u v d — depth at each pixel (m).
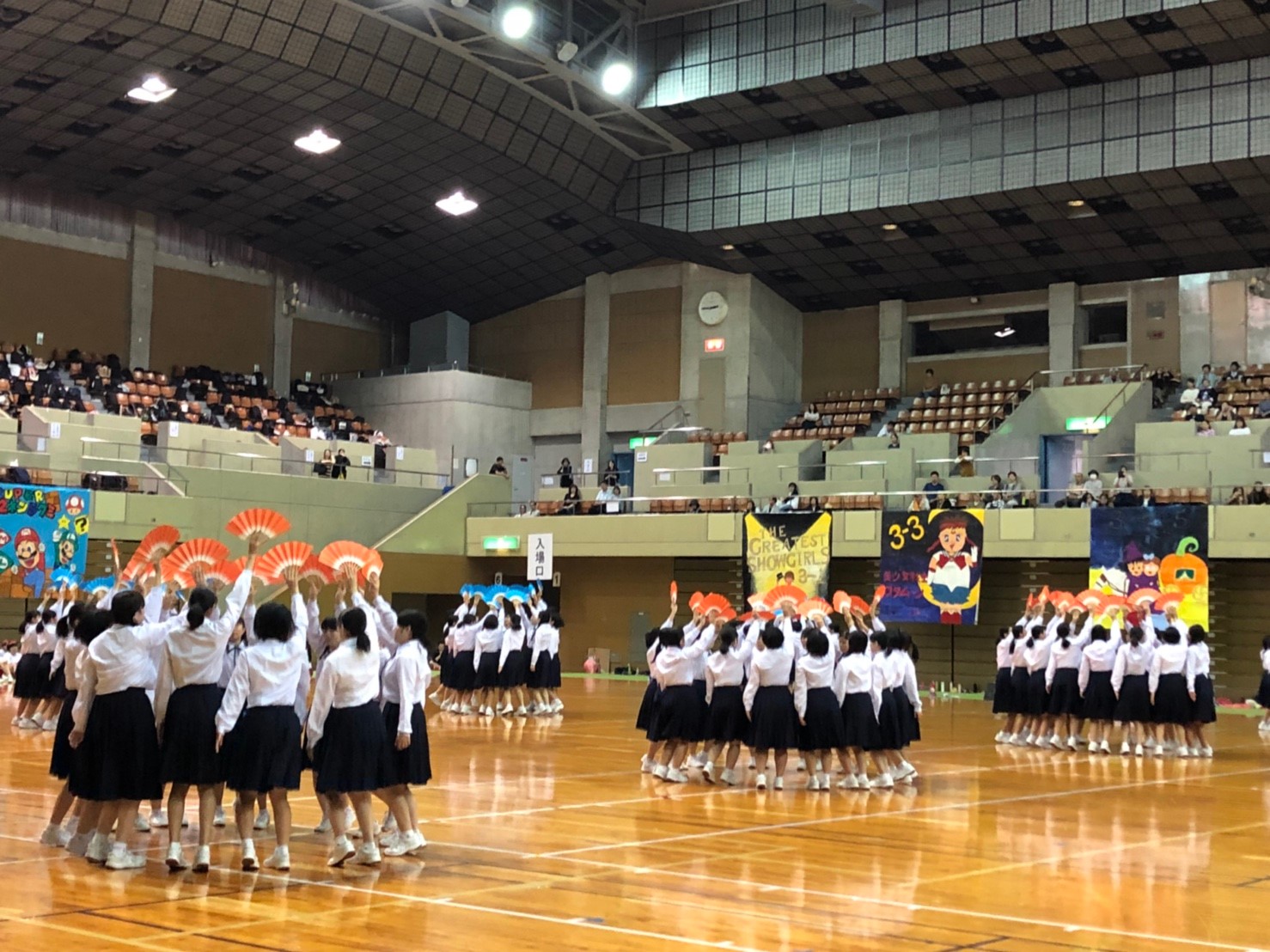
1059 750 17.16
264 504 30.19
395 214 35.66
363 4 26.53
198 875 8.22
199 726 8.25
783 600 13.58
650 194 34.12
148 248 36.50
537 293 40.00
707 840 9.84
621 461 38.38
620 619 32.09
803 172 32.00
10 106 29.27
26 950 6.30
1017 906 7.72
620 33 30.84
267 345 39.19
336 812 8.63
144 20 25.42
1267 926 7.27
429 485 34.38
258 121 30.27
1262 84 26.77
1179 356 33.06
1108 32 26.22
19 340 34.06
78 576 26.38
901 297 36.59
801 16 29.17
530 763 14.41
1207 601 24.48
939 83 28.98
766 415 36.72
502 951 6.46
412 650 8.87
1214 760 16.39
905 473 30.11
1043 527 26.25
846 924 7.17
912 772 13.68
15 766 13.38
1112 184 28.69
